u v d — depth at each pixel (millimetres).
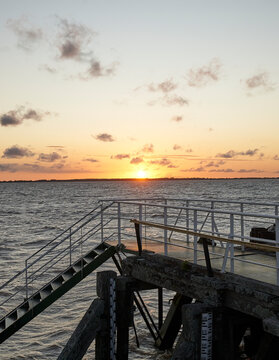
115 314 8297
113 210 72750
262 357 6543
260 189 172750
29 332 14914
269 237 9758
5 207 89438
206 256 6918
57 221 57500
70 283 10336
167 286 7727
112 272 8359
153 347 12102
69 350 7984
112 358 8094
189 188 194250
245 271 6969
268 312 5746
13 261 27938
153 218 54812
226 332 6500
